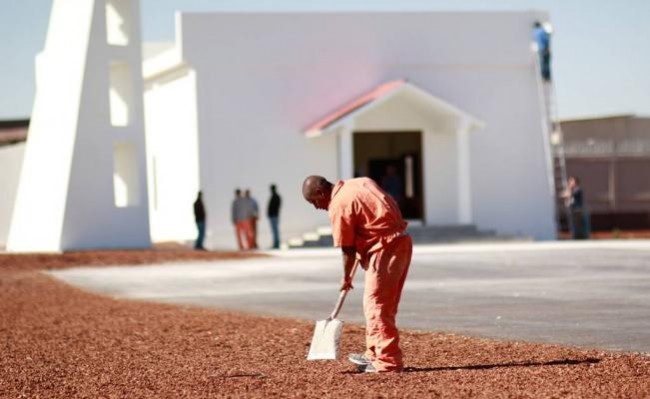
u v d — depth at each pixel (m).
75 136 83.94
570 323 33.97
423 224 100.44
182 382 24.47
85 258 76.12
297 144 97.81
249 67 96.81
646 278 51.25
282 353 28.66
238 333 33.84
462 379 22.97
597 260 64.31
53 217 85.25
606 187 118.50
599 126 127.50
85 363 28.75
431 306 41.00
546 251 74.38
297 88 98.12
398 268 23.81
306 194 24.16
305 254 78.62
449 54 101.94
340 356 27.41
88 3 85.75
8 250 92.94
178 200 101.81
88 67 84.69
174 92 102.12
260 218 96.94
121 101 89.38
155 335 34.53
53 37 91.62
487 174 103.12
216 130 96.00
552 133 104.38
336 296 46.78
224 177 96.12
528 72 104.06
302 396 21.66
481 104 102.88
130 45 87.00
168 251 81.75
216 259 75.38
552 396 20.62
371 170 100.88
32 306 47.09
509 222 103.50
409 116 99.62
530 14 103.56
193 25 95.75
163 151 106.19
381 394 21.36
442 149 100.88
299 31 98.19
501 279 53.25
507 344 28.84
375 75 100.19
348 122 92.50
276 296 47.66
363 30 99.88
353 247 23.94
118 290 54.19
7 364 29.27
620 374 23.12
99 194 84.94
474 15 102.50
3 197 120.00
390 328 24.11
